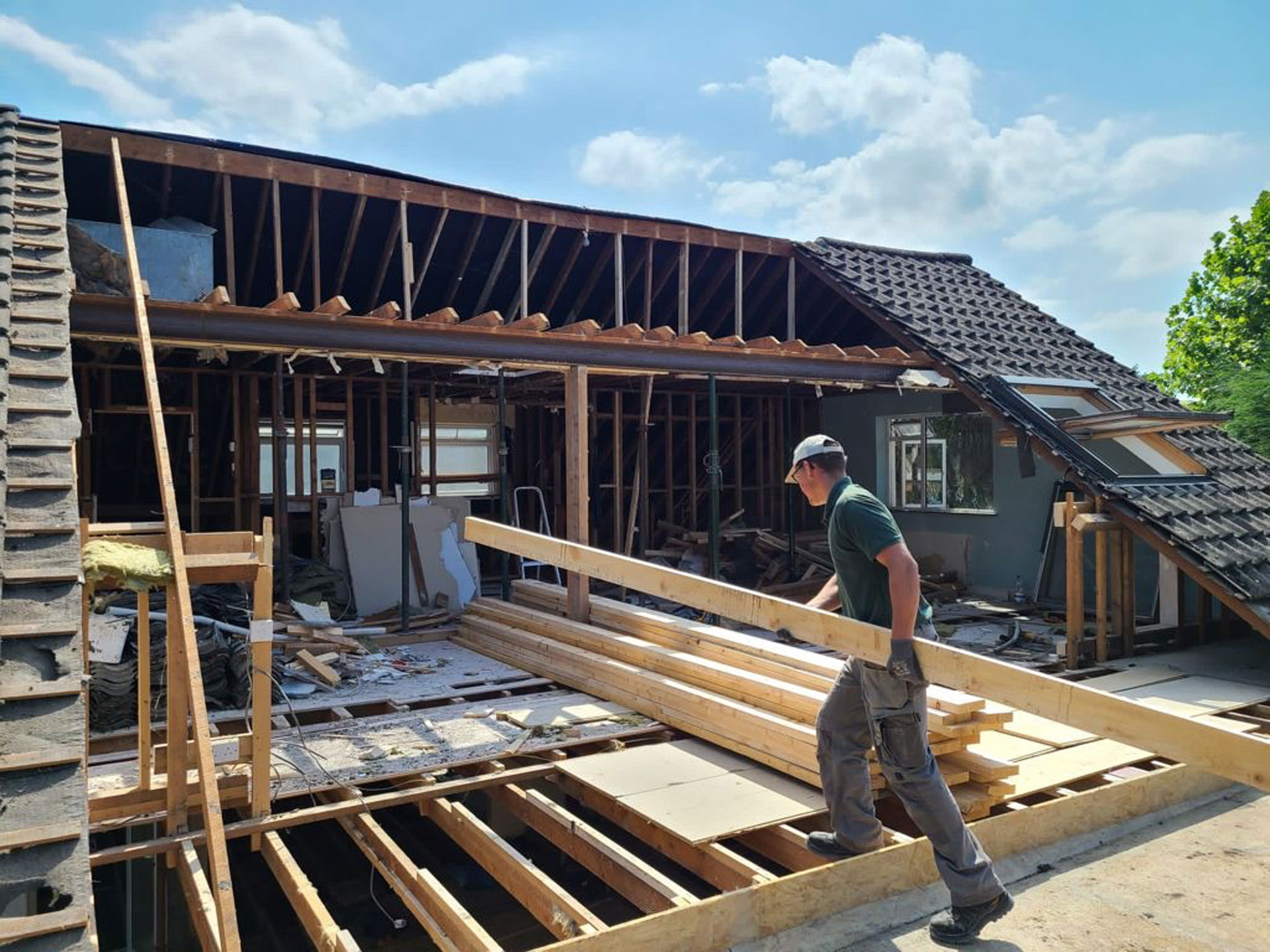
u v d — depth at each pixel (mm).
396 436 11148
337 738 4828
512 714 5289
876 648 3086
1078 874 3580
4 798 2355
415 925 4664
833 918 3182
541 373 9242
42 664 2762
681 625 5711
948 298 10688
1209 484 8172
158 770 4133
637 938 2803
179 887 4445
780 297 10945
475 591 9359
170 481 3434
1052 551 9695
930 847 3439
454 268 9312
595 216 8914
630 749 4789
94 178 7605
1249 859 3703
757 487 12867
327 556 9375
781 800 4000
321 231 8625
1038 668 6902
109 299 5613
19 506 3354
